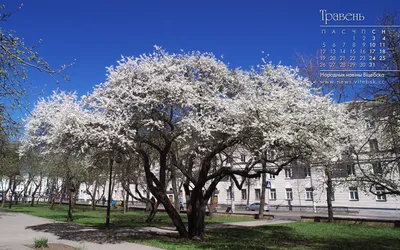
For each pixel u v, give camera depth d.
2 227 18.55
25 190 53.47
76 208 42.47
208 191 15.21
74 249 11.33
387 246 13.07
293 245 13.14
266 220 26.02
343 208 38.72
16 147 16.78
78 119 12.80
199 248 11.66
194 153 14.94
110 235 15.56
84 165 23.81
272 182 46.72
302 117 12.07
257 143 13.16
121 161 18.50
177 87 13.03
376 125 16.47
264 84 13.08
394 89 14.89
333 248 12.46
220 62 15.88
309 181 42.56
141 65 14.13
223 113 13.02
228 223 23.25
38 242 11.63
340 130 13.05
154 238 14.55
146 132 14.71
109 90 14.05
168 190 56.91
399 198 34.66
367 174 17.03
